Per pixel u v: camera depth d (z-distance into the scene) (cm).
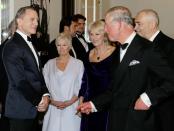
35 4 503
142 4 800
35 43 473
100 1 740
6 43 285
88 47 454
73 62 357
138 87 221
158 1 781
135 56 223
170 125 275
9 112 279
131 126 221
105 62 312
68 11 605
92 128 320
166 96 214
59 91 350
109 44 318
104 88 310
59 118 348
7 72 277
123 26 228
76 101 348
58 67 358
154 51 219
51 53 416
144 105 214
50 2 551
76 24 454
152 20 302
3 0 442
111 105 238
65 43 355
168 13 770
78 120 349
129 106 223
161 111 271
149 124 223
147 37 308
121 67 226
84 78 339
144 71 220
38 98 287
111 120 234
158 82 221
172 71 215
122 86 226
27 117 286
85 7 688
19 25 289
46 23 524
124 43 230
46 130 353
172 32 769
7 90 279
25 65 282
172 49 293
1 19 438
